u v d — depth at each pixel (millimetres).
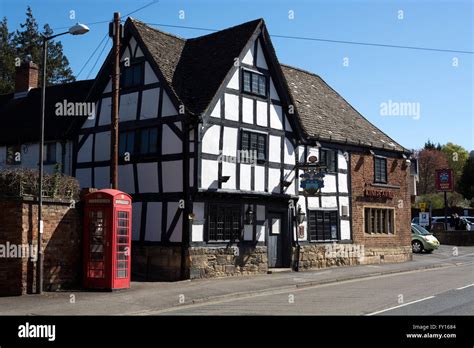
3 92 42500
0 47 47031
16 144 24062
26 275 14016
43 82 14484
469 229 40781
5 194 14297
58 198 14812
